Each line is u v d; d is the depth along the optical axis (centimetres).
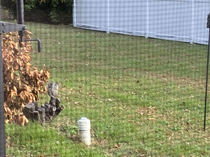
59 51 1032
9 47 414
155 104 636
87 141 456
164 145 471
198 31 1321
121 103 629
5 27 260
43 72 462
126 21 1380
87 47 1115
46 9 1489
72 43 1151
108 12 1398
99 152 432
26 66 438
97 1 1409
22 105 439
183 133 518
